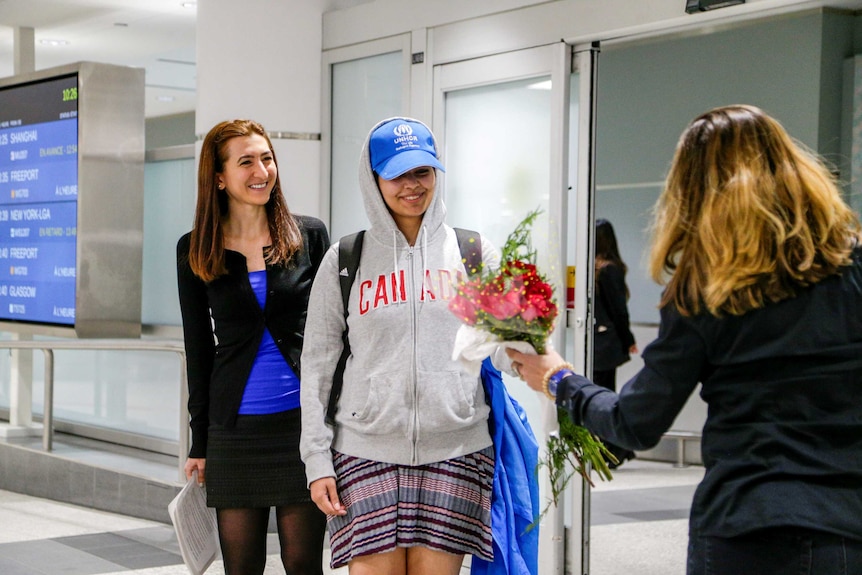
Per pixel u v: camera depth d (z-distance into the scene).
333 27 5.53
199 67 5.52
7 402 8.19
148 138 13.24
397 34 5.13
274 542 5.20
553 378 2.14
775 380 1.76
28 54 7.39
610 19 4.15
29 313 6.16
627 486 7.05
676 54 7.70
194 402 3.23
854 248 1.80
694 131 1.87
